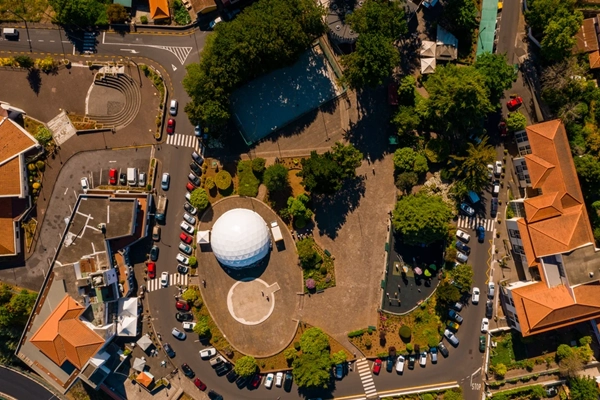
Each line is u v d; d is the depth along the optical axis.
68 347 73.75
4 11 82.00
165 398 83.38
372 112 83.31
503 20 82.69
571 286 76.38
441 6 82.12
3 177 77.81
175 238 83.06
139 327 82.75
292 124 83.44
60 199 82.69
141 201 81.12
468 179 79.19
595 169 76.94
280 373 83.50
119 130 82.94
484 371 83.31
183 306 82.25
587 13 81.81
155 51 82.88
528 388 82.38
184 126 83.06
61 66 82.56
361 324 83.69
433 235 76.94
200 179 82.94
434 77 75.94
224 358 83.31
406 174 79.44
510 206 82.94
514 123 79.12
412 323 83.12
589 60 81.06
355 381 83.94
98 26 82.44
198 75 75.25
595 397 77.81
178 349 83.62
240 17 75.44
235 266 80.25
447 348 83.62
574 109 78.38
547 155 77.00
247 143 82.94
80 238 78.00
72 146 82.75
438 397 83.31
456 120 76.94
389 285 83.50
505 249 83.38
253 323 83.38
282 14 73.06
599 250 77.19
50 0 78.12
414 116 78.19
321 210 83.62
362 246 83.44
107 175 83.00
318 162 75.44
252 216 79.75
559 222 77.00
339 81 77.06
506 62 80.88
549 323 76.31
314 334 80.56
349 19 72.81
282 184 78.75
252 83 82.94
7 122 78.62
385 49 70.56
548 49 77.81
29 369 85.38
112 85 82.81
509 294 80.06
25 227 82.44
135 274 82.94
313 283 82.19
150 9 81.62
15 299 78.81
